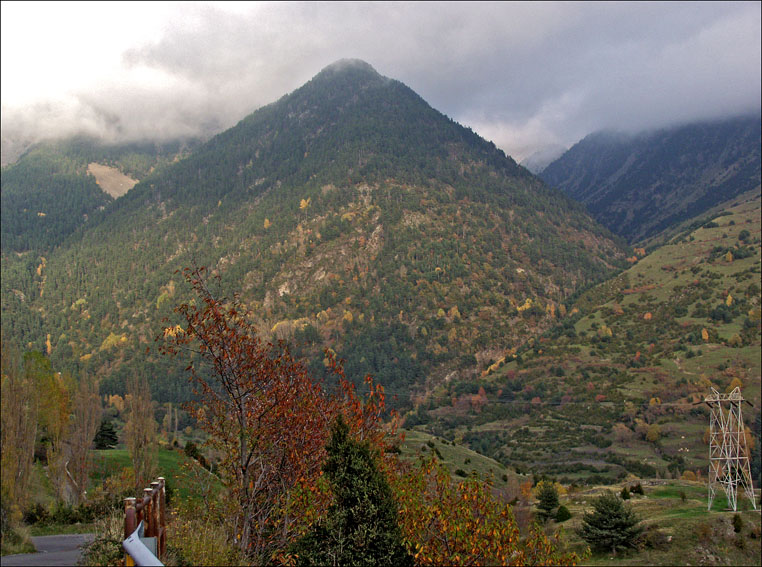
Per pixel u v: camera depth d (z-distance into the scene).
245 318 17.33
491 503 21.64
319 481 18.02
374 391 21.02
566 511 65.62
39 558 23.72
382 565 18.91
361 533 18.73
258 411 17.06
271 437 17.27
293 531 18.12
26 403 37.72
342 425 19.45
